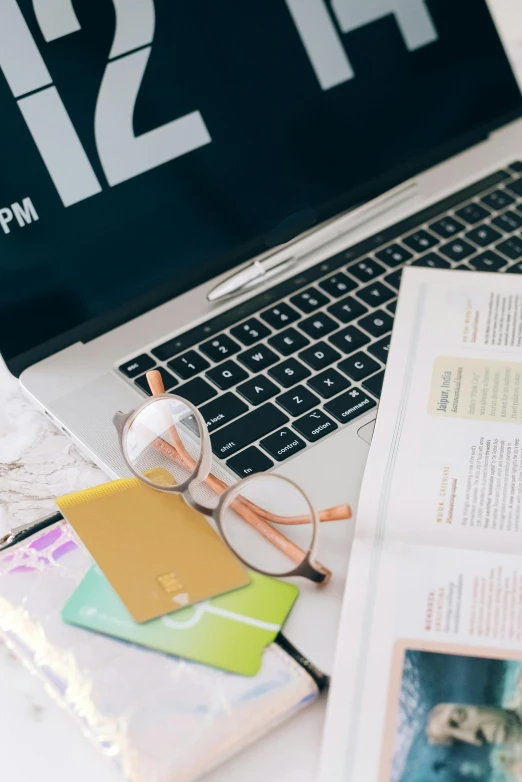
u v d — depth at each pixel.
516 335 0.56
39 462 0.55
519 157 0.74
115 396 0.56
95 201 0.61
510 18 0.93
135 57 0.62
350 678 0.40
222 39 0.65
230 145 0.65
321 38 0.68
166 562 0.45
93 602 0.43
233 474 0.50
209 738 0.38
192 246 0.64
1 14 0.58
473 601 0.42
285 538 0.46
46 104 0.60
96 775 0.39
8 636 0.43
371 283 0.64
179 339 0.60
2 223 0.58
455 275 0.61
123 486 0.49
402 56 0.72
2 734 0.41
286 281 0.64
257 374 0.57
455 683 0.39
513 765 0.36
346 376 0.56
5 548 0.46
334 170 0.69
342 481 0.50
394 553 0.44
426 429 0.51
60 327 0.60
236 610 0.43
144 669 0.41
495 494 0.47
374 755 0.37
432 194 0.71
